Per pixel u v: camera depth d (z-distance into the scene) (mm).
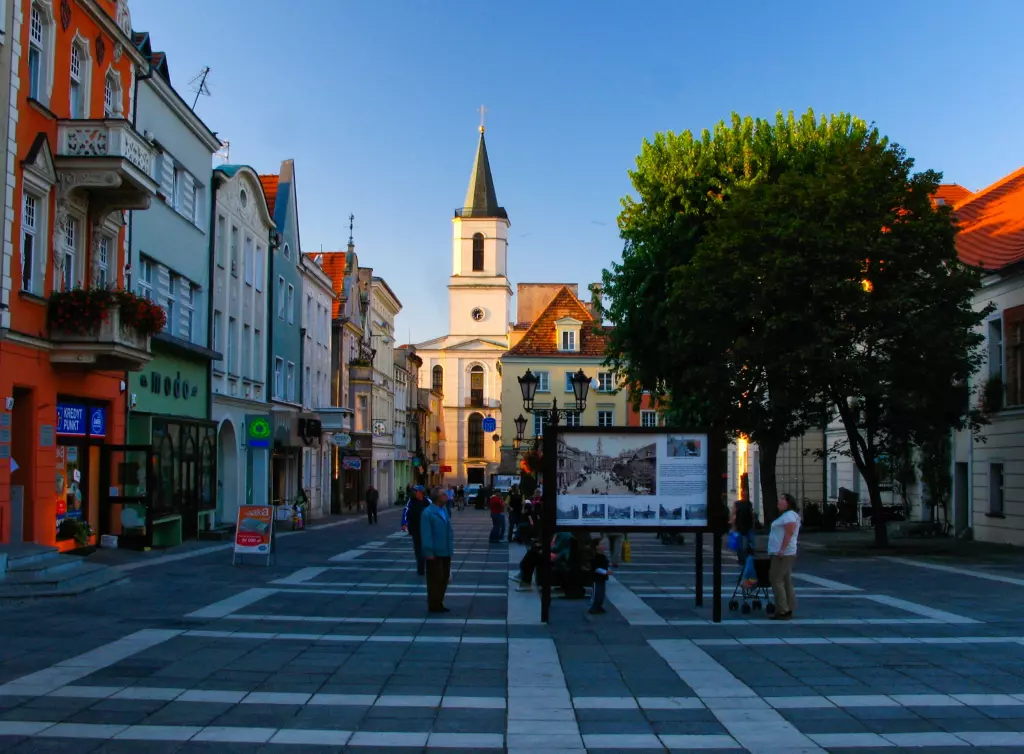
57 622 12656
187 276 30156
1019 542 29984
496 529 30734
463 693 9164
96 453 23453
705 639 12250
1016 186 38188
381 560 23328
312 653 10953
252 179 37031
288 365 45188
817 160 31953
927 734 7852
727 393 28250
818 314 25562
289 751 7281
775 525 14141
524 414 72875
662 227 33469
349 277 61594
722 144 33875
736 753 7359
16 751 7121
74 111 21969
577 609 15094
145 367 26141
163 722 7961
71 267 21531
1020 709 8648
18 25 18641
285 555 24719
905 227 25797
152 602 14812
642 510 13789
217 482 32531
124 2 24281
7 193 18219
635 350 34656
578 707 8680
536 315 100250
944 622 13727
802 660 10844
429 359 113812
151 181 21953
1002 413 31219
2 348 18109
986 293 32531
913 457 37219
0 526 18000
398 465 87438
